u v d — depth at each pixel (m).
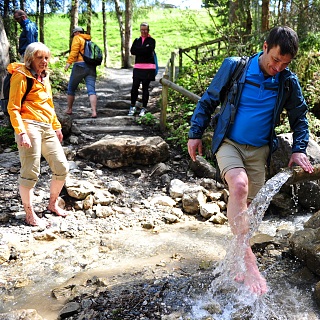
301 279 3.06
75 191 4.86
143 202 5.05
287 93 2.76
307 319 2.58
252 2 9.20
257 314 2.62
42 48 4.06
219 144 2.82
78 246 3.95
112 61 24.92
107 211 4.70
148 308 2.72
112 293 2.94
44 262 3.64
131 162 5.92
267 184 2.80
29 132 4.10
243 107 2.76
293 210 4.79
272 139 2.84
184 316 2.61
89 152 5.95
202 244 3.97
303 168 2.82
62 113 6.70
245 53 8.37
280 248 3.60
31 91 4.11
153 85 11.52
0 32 7.35
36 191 5.04
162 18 31.42
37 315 2.70
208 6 9.38
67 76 12.55
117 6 21.45
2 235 3.96
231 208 2.71
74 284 3.12
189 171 5.83
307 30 7.35
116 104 8.76
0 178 5.32
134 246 3.94
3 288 3.22
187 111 7.91
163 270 3.35
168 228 4.43
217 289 2.90
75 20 15.30
